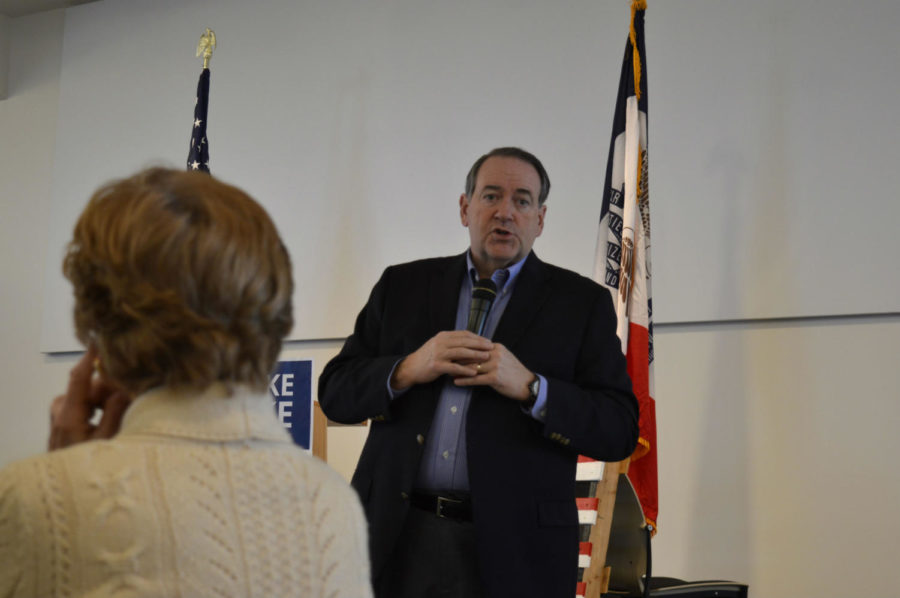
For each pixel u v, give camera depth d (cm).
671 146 376
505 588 170
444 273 209
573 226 390
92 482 69
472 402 185
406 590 177
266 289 79
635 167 303
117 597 67
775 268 353
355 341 210
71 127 509
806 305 346
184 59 489
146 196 76
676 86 379
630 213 299
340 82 448
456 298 202
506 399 185
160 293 73
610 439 183
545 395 178
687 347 365
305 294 435
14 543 68
